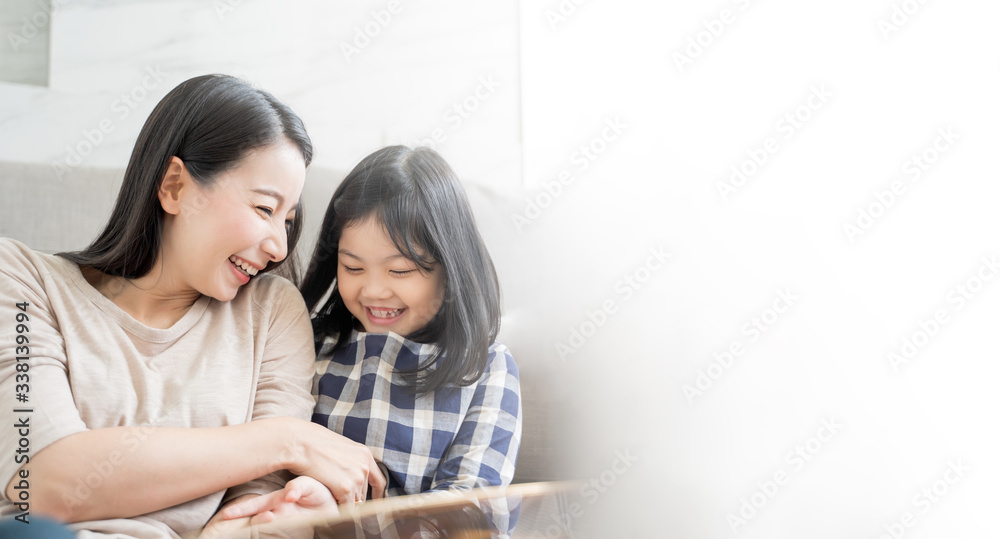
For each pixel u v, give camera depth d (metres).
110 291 0.70
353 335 0.84
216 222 0.67
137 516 0.57
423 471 0.77
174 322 0.71
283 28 1.15
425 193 0.83
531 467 1.03
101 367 0.62
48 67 1.07
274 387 0.70
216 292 0.70
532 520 0.66
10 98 1.03
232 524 0.58
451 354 0.81
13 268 0.64
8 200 0.88
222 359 0.68
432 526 0.59
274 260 0.73
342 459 0.65
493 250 1.12
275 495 0.61
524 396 1.05
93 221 0.92
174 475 0.57
